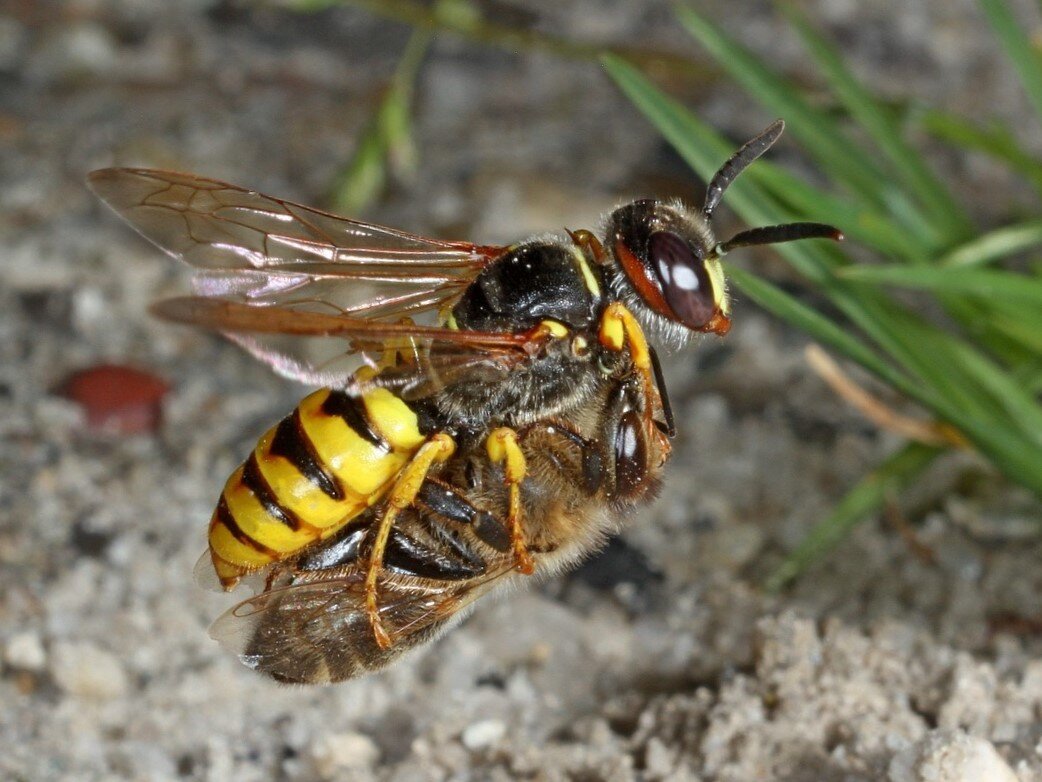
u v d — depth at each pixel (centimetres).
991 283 10
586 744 10
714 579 11
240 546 9
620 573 11
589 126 15
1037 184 11
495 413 9
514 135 15
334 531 9
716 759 10
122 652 11
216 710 10
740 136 14
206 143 15
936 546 11
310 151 15
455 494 9
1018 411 10
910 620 10
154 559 11
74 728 10
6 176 14
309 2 13
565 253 9
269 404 12
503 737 10
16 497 11
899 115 11
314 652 9
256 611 9
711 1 17
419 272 9
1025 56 11
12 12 17
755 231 9
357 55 16
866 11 17
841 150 11
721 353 12
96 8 17
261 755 10
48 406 12
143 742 10
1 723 10
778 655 10
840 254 10
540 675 11
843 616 10
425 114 15
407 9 13
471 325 9
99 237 13
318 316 9
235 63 16
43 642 11
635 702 10
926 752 9
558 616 11
